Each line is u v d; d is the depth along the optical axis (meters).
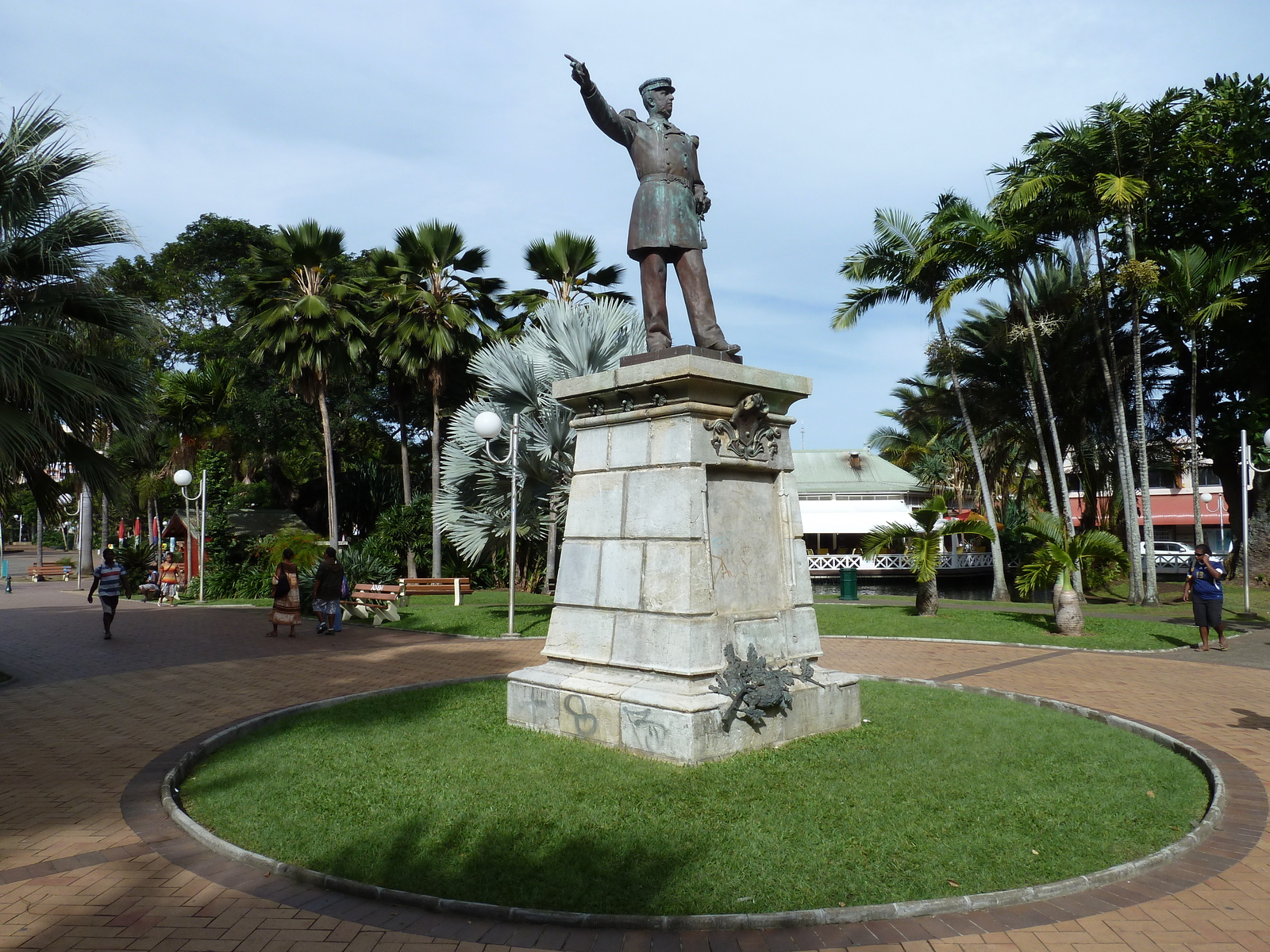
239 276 30.38
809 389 6.97
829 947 3.40
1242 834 4.64
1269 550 23.59
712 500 6.36
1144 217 21.05
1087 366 25.06
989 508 23.81
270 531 29.75
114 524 52.81
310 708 8.09
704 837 4.45
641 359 6.80
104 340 11.28
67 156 10.52
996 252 20.69
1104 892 3.91
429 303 25.38
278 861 4.27
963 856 4.22
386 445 38.81
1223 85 21.23
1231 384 24.52
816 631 6.93
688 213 6.86
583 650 6.66
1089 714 7.47
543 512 16.48
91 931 3.63
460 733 6.71
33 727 7.79
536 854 4.27
